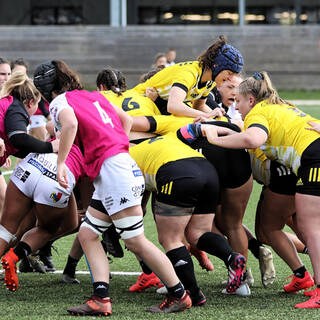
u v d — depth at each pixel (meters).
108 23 104.38
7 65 23.73
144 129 15.54
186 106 15.91
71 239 21.70
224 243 13.95
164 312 13.52
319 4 103.00
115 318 13.12
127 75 82.12
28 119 15.20
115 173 13.23
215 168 14.69
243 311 13.70
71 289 15.75
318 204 14.06
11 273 14.44
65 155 13.24
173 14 105.69
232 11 104.75
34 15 104.81
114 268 18.25
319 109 57.69
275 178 15.15
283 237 15.41
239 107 15.52
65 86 14.39
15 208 14.78
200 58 16.44
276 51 81.19
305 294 15.11
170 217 13.82
